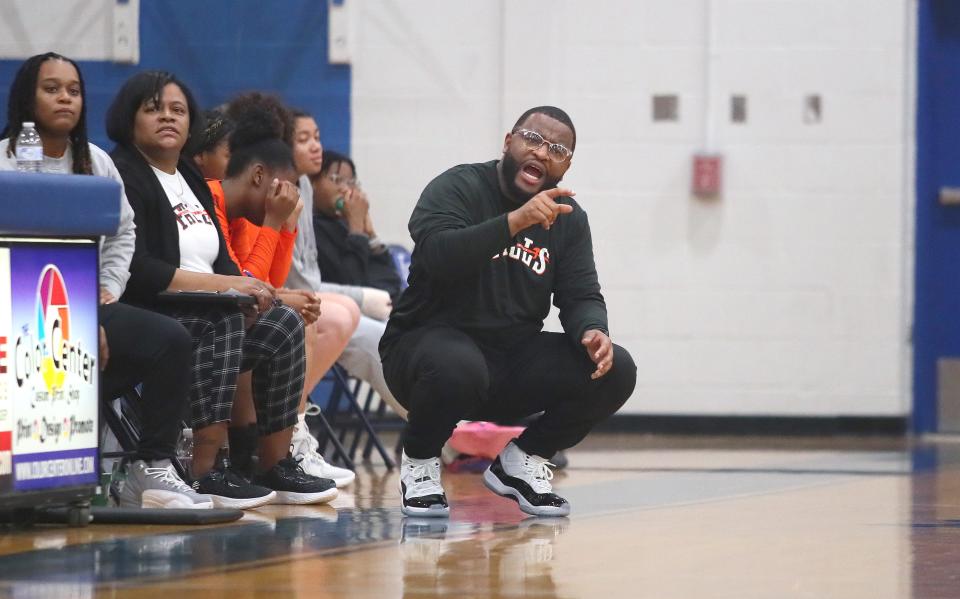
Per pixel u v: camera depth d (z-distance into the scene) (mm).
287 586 6750
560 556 7926
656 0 21578
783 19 21516
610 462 16203
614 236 21641
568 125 9945
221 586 6730
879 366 21578
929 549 8344
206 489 10320
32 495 8438
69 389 8766
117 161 10586
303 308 11406
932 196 21812
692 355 21656
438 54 21609
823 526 9547
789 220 21547
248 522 9414
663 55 21625
